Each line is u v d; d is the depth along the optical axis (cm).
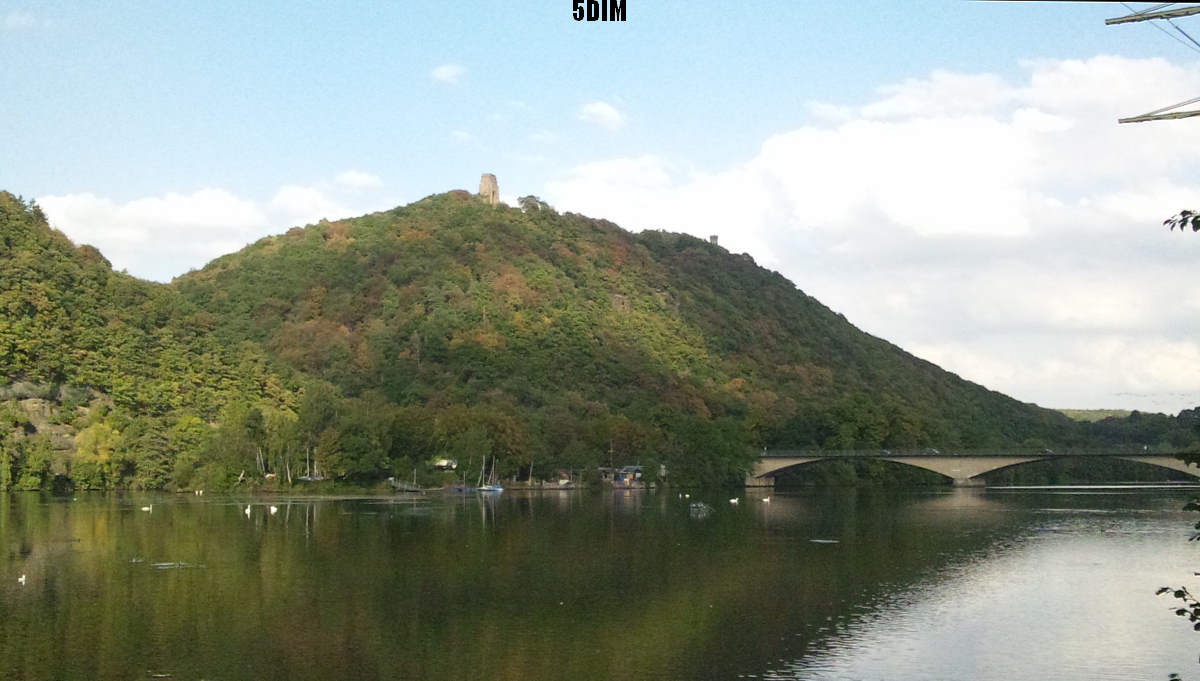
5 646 7394
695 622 8331
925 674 6875
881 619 8500
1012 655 7369
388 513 17725
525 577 10394
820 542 13688
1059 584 10262
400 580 10150
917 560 11912
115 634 7756
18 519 15638
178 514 16875
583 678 6725
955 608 8975
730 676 6794
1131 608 9038
